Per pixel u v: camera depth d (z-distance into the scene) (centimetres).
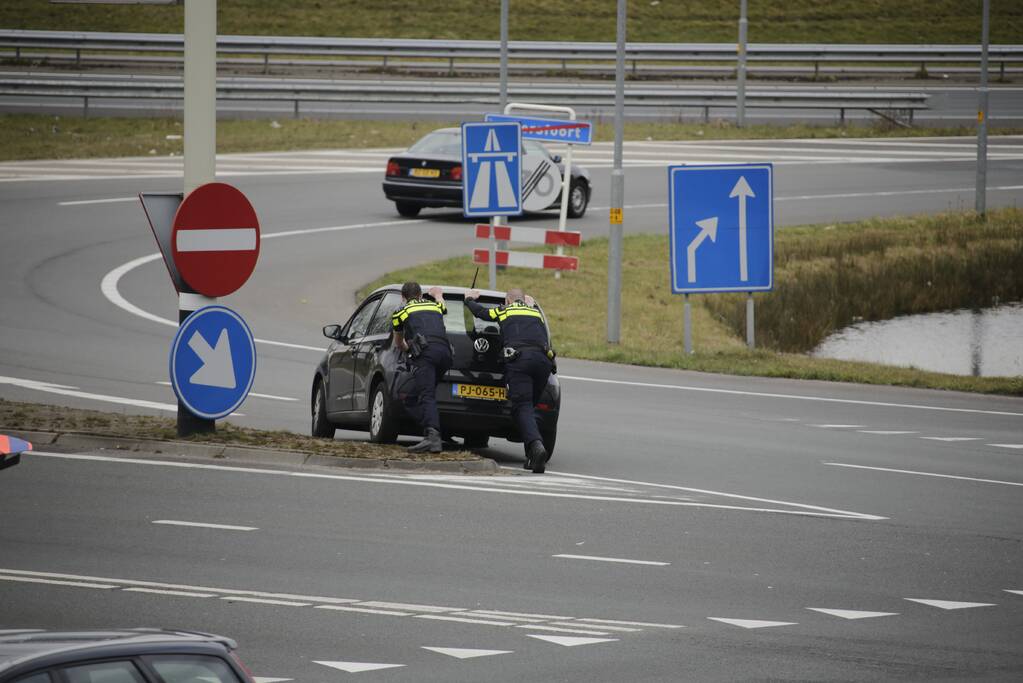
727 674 2877
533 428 5153
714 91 17488
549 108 10781
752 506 4650
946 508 4734
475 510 4384
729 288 9019
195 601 3291
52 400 6134
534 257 10062
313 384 6016
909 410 7312
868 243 12331
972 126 18000
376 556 3769
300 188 13550
